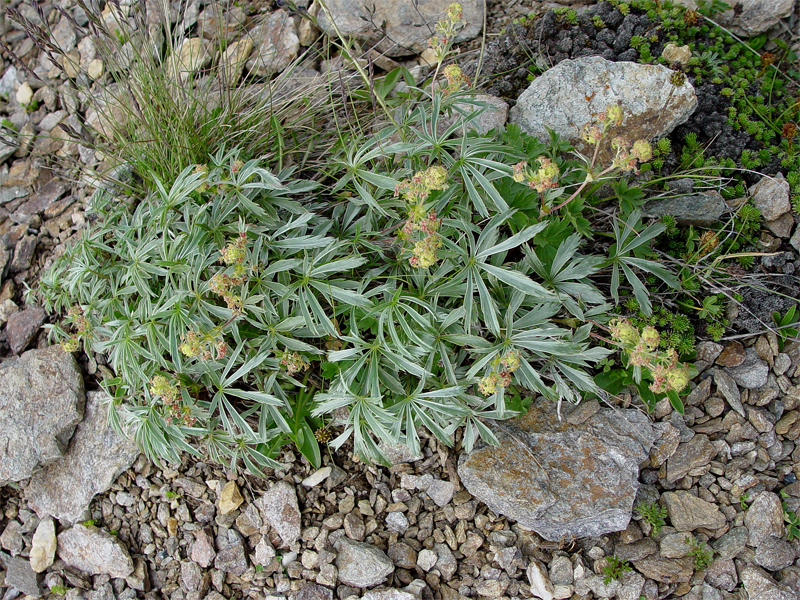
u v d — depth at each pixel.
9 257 0.36
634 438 0.29
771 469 0.29
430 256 0.24
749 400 0.30
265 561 0.30
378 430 0.27
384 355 0.27
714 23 0.35
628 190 0.29
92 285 0.31
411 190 0.24
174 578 0.31
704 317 0.30
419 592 0.29
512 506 0.29
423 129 0.28
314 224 0.30
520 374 0.27
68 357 0.33
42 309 0.35
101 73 0.40
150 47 0.35
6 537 0.32
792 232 0.32
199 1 0.39
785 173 0.33
